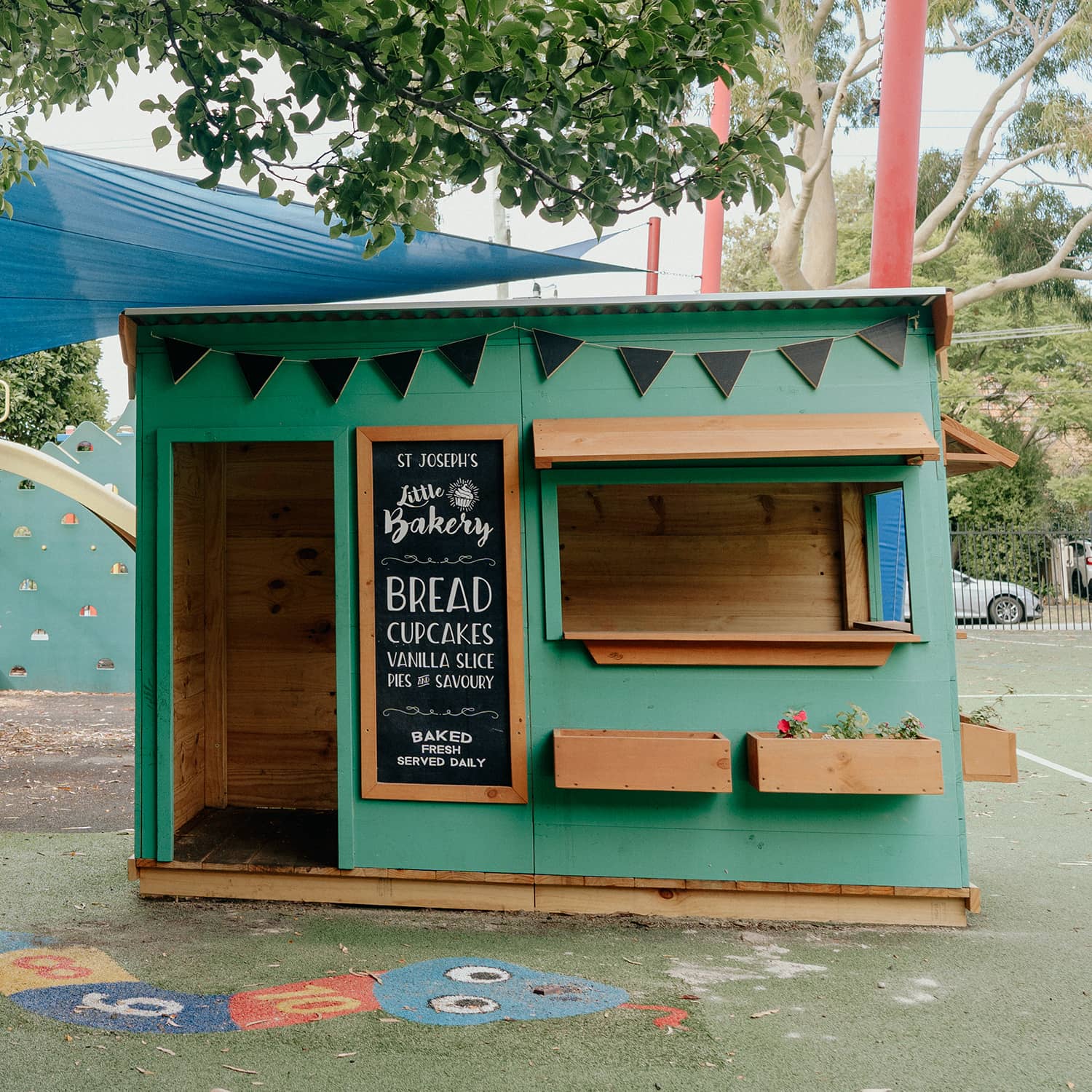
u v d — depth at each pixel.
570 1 2.83
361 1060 3.02
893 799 4.27
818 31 14.84
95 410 20.78
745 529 5.14
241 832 5.02
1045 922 4.31
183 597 5.14
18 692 11.13
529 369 4.55
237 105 3.34
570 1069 2.97
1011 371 25.44
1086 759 7.80
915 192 7.20
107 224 5.21
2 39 3.37
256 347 4.67
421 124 3.23
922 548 4.32
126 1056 3.04
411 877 4.46
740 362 4.45
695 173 3.31
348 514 4.60
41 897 4.60
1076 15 14.90
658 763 4.18
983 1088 2.86
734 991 3.56
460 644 4.50
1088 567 21.91
